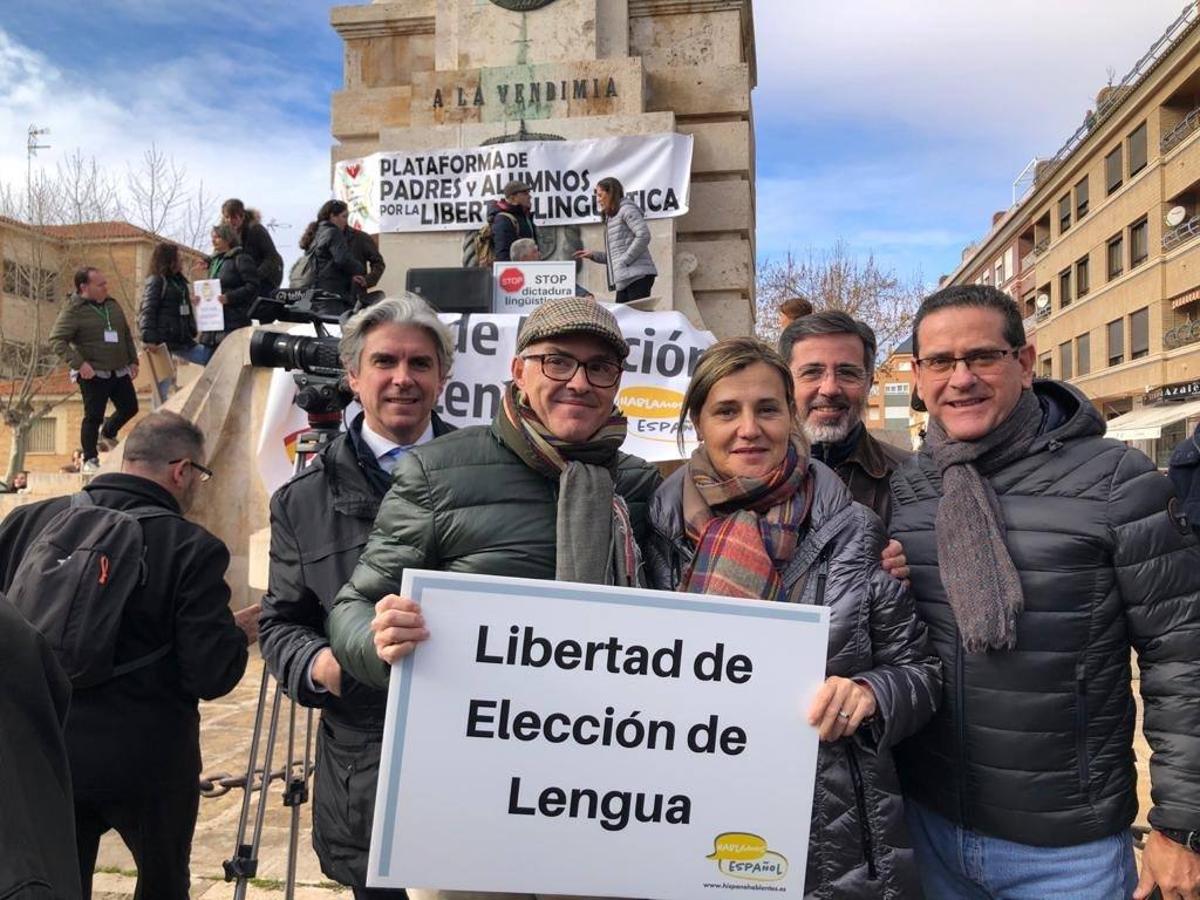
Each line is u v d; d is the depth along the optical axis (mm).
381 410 2432
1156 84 34125
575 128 8477
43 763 1225
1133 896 1946
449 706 1753
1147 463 1950
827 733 1761
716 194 8758
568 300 1935
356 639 1829
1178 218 33469
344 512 2281
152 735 2473
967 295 2053
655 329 5801
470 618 1765
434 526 1883
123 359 9555
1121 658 1938
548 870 1757
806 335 2758
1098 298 40344
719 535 1901
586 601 1778
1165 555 1873
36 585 2342
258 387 6957
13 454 28438
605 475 1902
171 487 2674
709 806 1779
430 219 8625
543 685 1770
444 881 1737
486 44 8820
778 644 1798
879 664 1887
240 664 2590
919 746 2076
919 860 2143
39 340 31422
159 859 2568
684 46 8953
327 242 7555
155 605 2459
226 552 2615
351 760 2162
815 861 1787
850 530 1905
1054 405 2096
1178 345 33469
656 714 1782
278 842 3871
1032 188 49250
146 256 33906
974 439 2041
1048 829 1907
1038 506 1960
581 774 1770
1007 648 1914
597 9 8781
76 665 2299
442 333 2527
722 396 1926
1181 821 1803
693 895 1770
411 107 8828
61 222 33125
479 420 5352
